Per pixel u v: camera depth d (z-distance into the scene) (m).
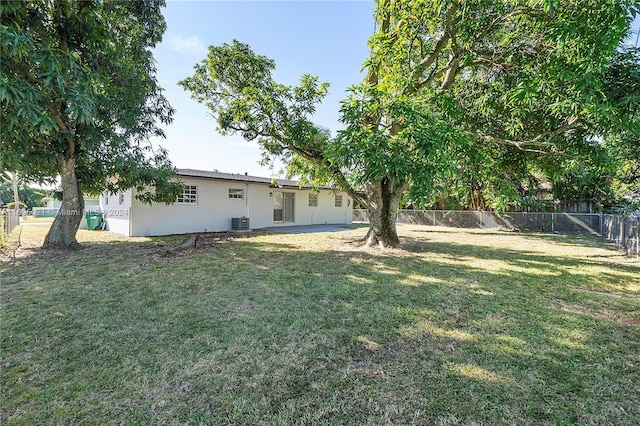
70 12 3.85
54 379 2.20
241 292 4.27
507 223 16.03
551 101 5.15
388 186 8.41
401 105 4.26
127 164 7.77
